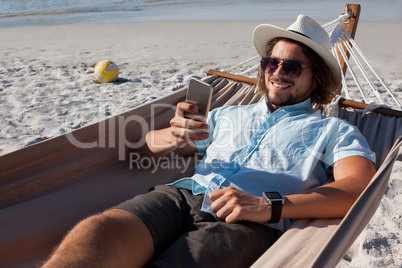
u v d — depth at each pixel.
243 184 1.83
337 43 3.28
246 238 1.58
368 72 6.43
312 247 1.43
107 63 5.87
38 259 1.64
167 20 12.51
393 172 3.22
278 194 1.65
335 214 1.63
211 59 7.48
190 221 1.72
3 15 13.85
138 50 8.25
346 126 1.94
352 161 1.81
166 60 7.37
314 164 1.87
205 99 1.88
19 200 1.88
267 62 2.05
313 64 2.05
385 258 2.30
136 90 5.54
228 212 1.64
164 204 1.67
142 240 1.49
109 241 1.37
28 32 10.34
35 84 5.74
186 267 1.44
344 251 1.46
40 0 18.19
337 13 13.55
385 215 2.69
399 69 6.65
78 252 1.30
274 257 1.39
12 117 4.55
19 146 3.81
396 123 2.32
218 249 1.51
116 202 2.00
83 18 13.20
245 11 14.60
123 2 18.03
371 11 14.27
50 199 1.92
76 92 5.44
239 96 2.81
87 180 2.09
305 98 2.07
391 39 9.02
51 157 2.00
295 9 14.94
